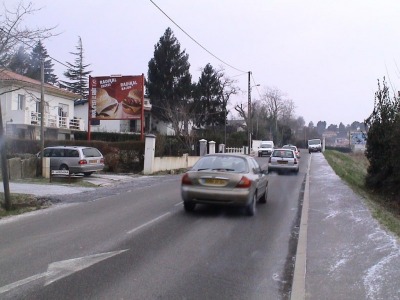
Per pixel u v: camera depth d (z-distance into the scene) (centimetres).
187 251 732
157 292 533
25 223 966
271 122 10956
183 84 6169
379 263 632
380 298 497
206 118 7500
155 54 6194
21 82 1766
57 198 1372
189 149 3800
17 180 1877
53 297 510
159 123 6125
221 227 943
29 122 3434
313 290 530
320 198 1397
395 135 1600
